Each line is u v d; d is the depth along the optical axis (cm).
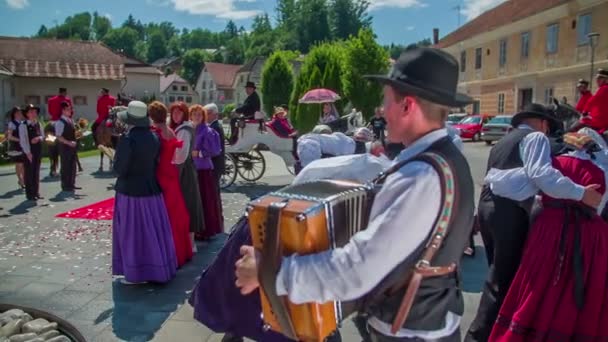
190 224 560
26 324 376
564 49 2275
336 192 168
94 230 684
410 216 148
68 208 838
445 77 161
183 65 10162
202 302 279
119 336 368
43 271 512
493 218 332
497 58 2877
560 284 286
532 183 307
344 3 8738
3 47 3516
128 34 13400
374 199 161
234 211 812
